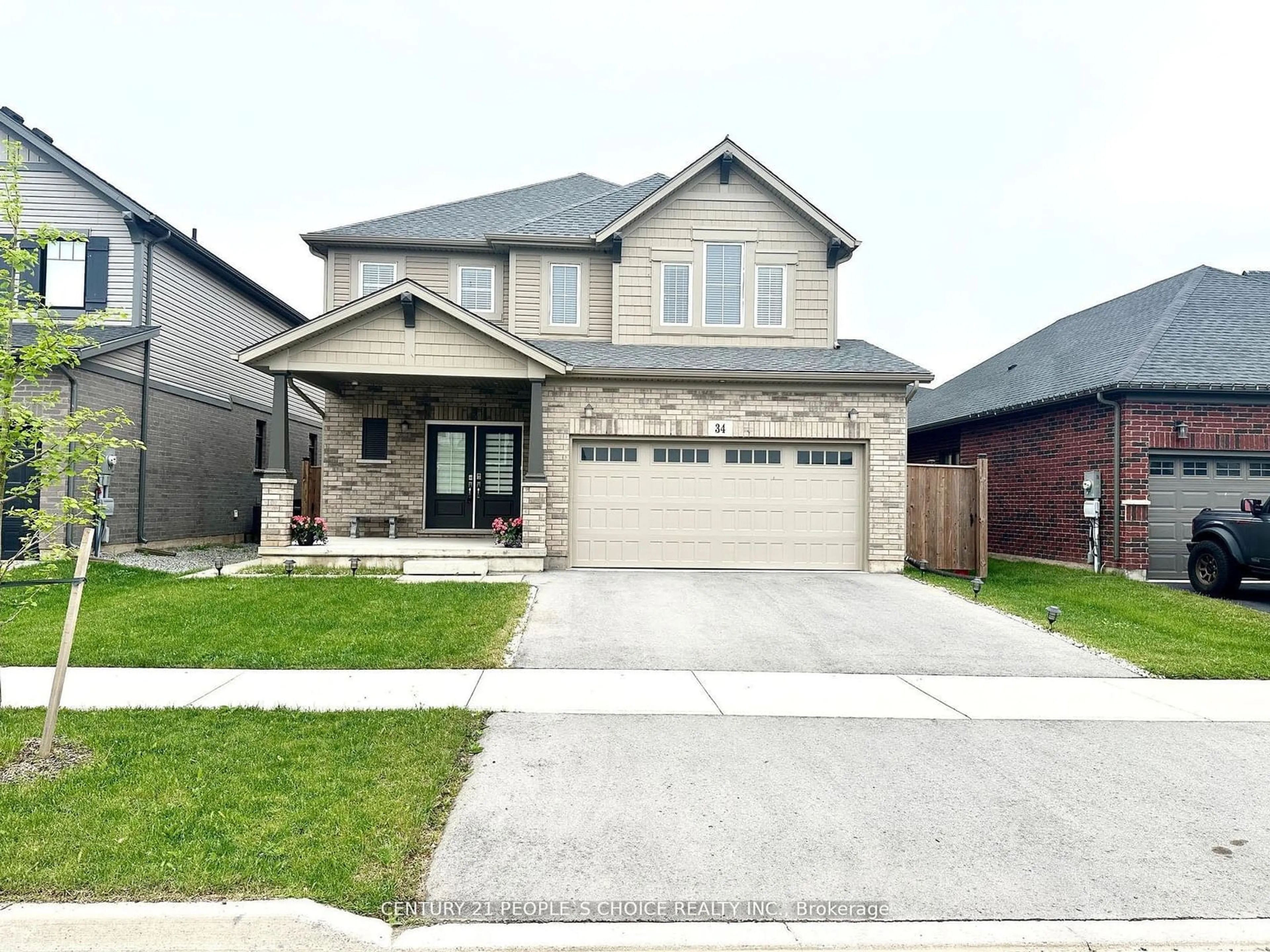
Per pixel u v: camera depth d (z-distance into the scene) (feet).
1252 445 40.24
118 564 39.50
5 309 14.76
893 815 12.99
